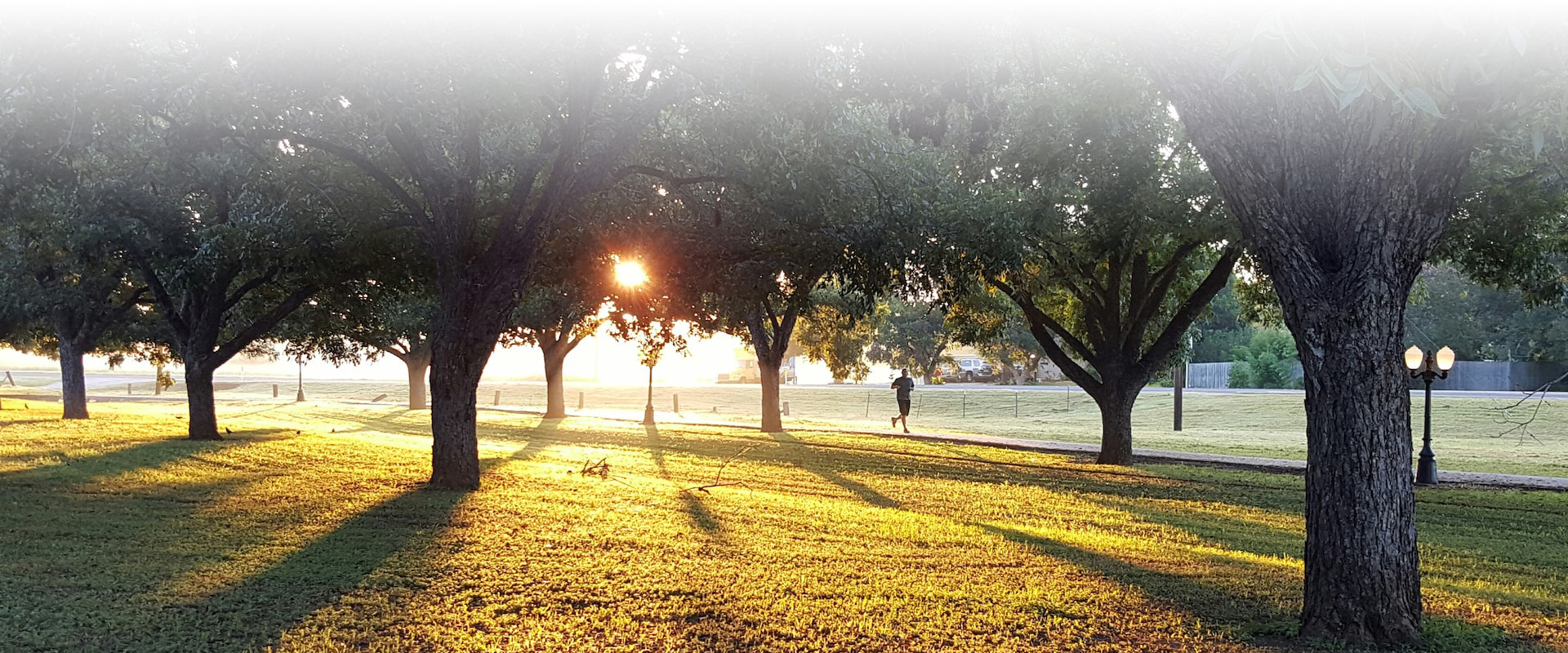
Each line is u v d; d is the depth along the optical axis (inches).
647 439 1034.7
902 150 586.2
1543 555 446.6
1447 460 970.7
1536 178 585.0
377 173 531.8
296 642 246.8
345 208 637.9
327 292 850.1
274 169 645.9
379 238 661.3
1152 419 1675.7
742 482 630.5
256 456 675.4
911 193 582.9
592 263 679.7
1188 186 724.7
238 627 259.8
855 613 274.1
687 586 298.0
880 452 926.4
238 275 886.4
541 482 551.8
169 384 1854.1
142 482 532.1
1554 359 2062.0
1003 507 551.2
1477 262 727.1
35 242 761.0
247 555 342.3
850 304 1149.1
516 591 294.4
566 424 1296.8
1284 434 1384.1
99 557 339.6
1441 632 257.4
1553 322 2005.4
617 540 366.6
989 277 685.3
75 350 1115.9
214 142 484.1
